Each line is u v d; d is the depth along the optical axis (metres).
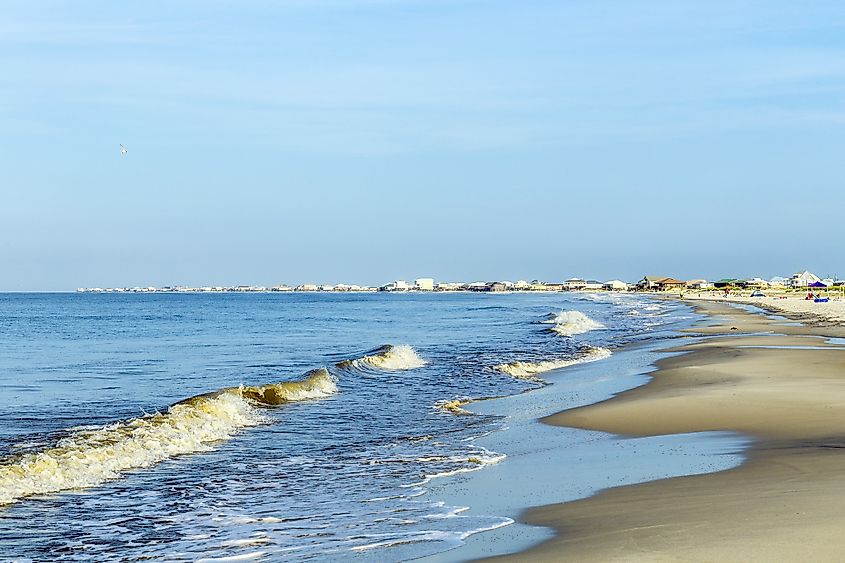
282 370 35.38
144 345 52.91
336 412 22.86
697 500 10.68
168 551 10.29
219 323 86.81
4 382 31.42
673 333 56.25
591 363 35.91
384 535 10.36
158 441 17.34
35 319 99.00
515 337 56.62
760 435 16.30
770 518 9.21
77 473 14.64
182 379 32.19
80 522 11.82
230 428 20.09
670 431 17.67
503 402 24.61
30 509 12.55
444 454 16.45
